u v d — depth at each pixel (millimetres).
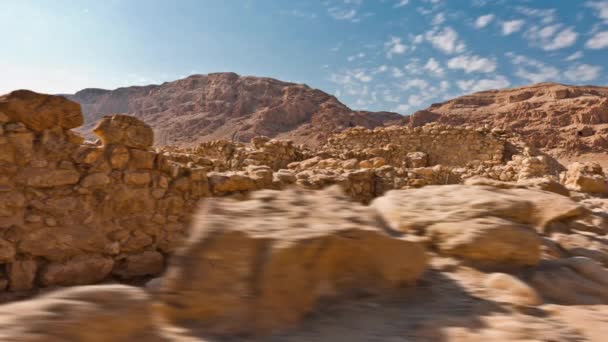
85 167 6051
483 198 3238
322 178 9773
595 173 13109
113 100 166750
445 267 2596
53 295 1504
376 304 2055
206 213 2207
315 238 2039
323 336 1754
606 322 1994
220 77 140750
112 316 1459
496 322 1912
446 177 13305
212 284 1823
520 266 2684
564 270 2643
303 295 1934
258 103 118250
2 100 5574
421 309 2051
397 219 3057
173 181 6863
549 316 2070
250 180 7746
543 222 3600
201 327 1721
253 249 1946
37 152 5734
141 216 6453
